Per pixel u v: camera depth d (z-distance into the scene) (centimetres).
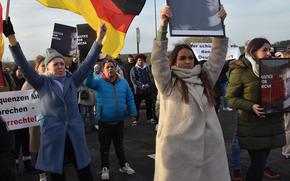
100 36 434
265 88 423
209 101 354
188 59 361
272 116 430
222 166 350
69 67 848
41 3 455
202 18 349
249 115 430
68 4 464
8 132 350
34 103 614
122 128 612
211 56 369
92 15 471
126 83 612
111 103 588
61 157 409
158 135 357
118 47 468
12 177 349
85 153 424
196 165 342
